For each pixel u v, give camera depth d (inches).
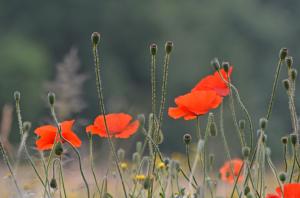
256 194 157.4
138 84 1877.5
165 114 1353.3
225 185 189.3
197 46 1931.6
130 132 161.0
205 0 2069.4
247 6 2118.6
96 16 1923.0
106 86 1744.6
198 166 230.1
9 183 166.2
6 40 1758.1
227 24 2063.2
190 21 2011.6
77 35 1899.6
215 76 162.1
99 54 1871.3
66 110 307.0
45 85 322.0
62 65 320.8
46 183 156.1
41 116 1307.8
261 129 156.6
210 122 158.7
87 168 186.4
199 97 156.4
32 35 1850.4
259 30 2114.9
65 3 1900.8
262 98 1955.0
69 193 183.2
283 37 2154.3
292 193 141.1
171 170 159.5
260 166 164.9
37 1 1878.7
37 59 1633.9
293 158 157.9
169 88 1825.8
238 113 650.8
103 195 159.8
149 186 156.4
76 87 311.9
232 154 327.0
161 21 1948.8
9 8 1855.3
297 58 2162.9
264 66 2078.0
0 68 1555.1
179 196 159.5
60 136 154.3
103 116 152.9
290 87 160.2
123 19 1943.9
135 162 178.1
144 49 1919.3
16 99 161.0
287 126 1395.2
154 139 157.8
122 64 1900.8
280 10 2297.0
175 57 1886.1
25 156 165.6
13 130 1048.8
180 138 1355.8
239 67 1987.0
